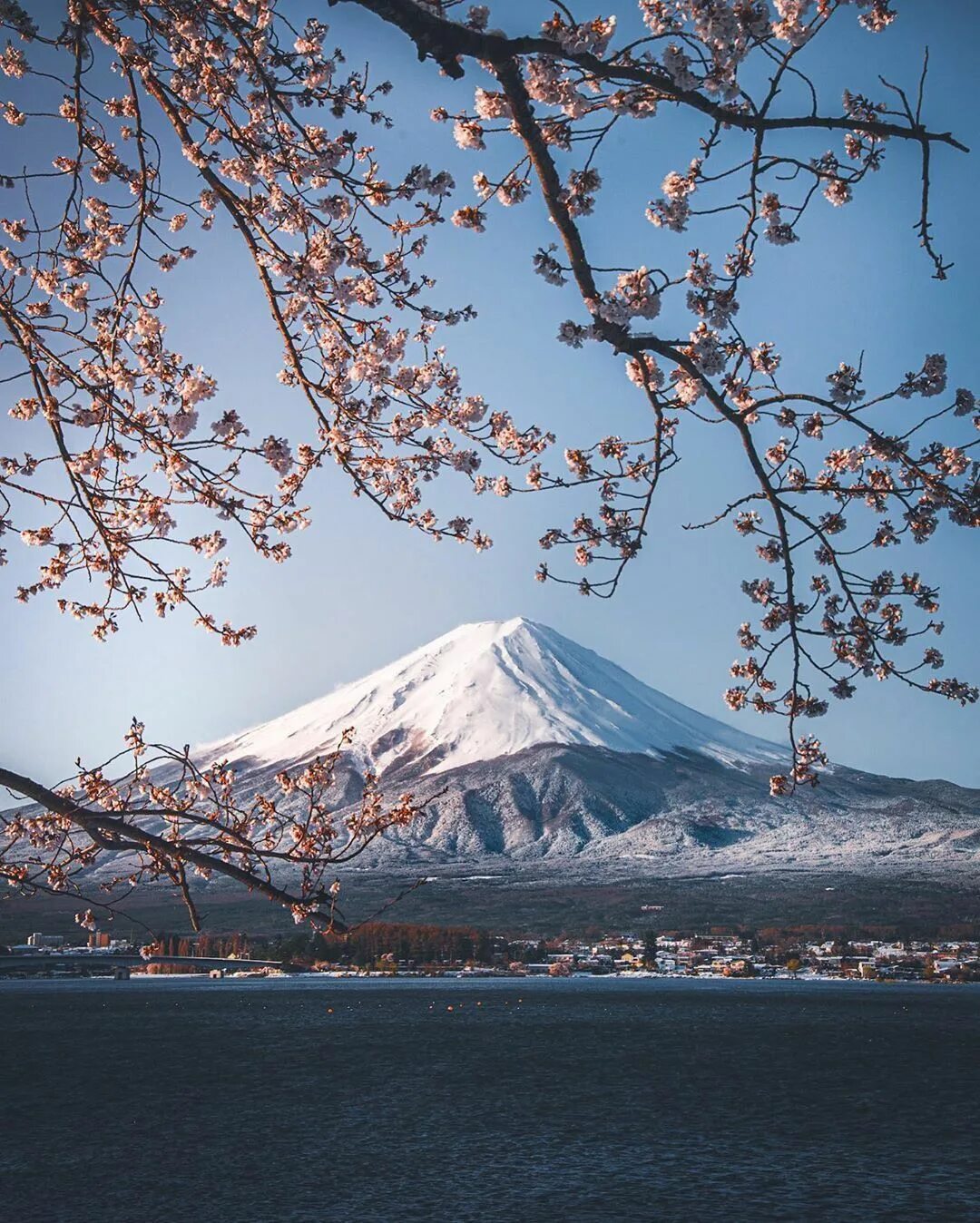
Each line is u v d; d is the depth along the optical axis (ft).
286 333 29.12
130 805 27.30
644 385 24.70
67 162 30.94
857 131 21.08
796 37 20.95
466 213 24.63
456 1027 419.95
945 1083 262.47
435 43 19.10
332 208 29.27
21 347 28.91
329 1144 179.73
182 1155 168.35
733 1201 141.79
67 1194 141.49
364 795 27.45
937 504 26.27
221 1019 462.60
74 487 29.78
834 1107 225.56
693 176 24.32
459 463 33.06
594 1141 185.37
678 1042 361.51
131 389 31.37
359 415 31.53
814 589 29.27
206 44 27.32
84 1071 281.13
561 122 23.18
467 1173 157.79
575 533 27.81
